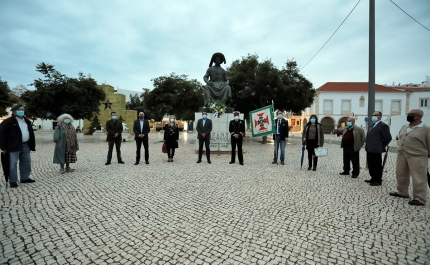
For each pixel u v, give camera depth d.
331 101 44.12
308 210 4.33
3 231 3.47
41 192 5.34
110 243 3.17
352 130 7.14
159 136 29.38
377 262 2.76
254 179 6.62
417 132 4.70
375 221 3.86
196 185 5.96
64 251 2.97
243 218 3.97
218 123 11.84
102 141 19.59
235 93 20.11
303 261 2.78
